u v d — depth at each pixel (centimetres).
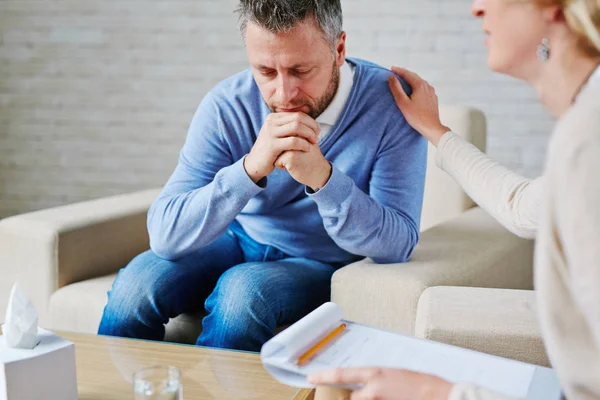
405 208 171
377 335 119
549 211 79
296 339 111
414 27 306
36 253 194
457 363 111
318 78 155
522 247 198
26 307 119
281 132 154
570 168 75
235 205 163
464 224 204
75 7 330
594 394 82
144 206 217
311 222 177
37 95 341
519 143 307
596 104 76
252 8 148
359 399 97
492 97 305
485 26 94
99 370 133
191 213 166
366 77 174
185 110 330
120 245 209
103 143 340
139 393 107
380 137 172
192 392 124
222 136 176
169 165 336
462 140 162
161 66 328
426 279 156
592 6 81
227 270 172
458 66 305
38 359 115
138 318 169
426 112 169
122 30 328
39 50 337
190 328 178
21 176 349
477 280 170
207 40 322
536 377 108
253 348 159
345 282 160
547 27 89
